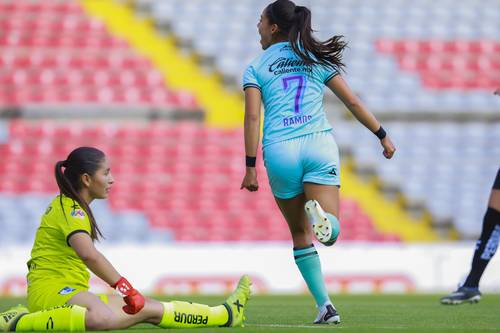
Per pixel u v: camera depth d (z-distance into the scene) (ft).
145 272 181.98
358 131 255.91
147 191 234.58
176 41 287.48
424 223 236.84
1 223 223.51
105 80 270.67
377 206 239.50
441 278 185.78
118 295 65.67
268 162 72.59
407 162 250.98
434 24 298.76
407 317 87.40
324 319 74.02
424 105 270.87
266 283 183.01
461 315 90.74
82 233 64.13
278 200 73.87
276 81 72.95
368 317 87.45
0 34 282.36
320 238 67.51
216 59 281.74
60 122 270.05
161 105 266.57
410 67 283.18
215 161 244.63
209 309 67.21
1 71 271.49
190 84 274.77
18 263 179.01
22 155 246.06
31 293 65.87
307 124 72.13
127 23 290.97
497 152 255.29
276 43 75.20
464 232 236.02
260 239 223.71
